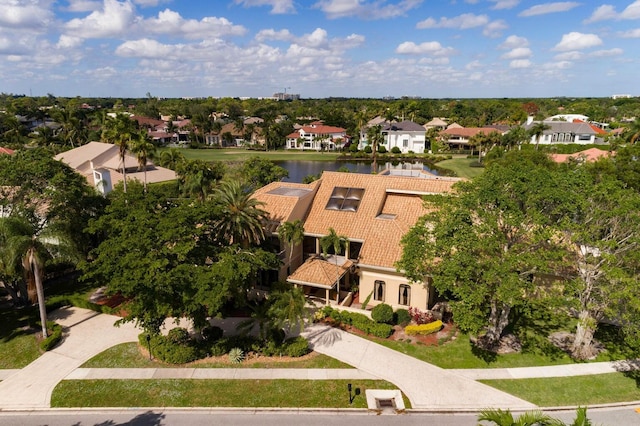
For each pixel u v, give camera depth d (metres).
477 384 23.56
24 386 23.48
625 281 21.30
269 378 24.03
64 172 33.88
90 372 24.64
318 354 26.48
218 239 29.80
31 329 29.69
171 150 84.62
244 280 26.83
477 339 27.97
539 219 23.12
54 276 38.19
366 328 28.89
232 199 31.39
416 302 31.94
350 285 36.31
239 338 27.02
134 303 24.19
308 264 33.34
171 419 20.97
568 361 25.69
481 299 22.69
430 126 152.25
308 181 68.75
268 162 67.56
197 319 24.98
